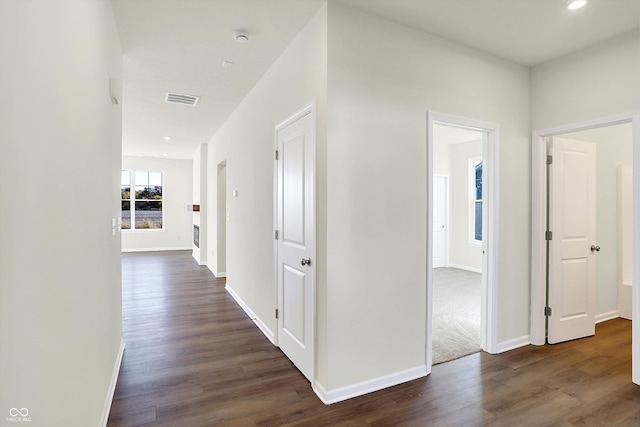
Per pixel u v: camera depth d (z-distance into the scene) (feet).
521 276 10.82
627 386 8.31
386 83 8.21
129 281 20.06
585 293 11.55
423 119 8.80
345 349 7.72
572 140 11.35
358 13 7.84
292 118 9.25
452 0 7.51
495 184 10.16
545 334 11.00
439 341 10.95
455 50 9.35
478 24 8.48
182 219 34.63
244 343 10.93
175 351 10.30
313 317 8.04
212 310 14.48
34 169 3.15
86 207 5.24
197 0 7.55
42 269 3.36
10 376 2.65
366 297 7.97
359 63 7.85
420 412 7.20
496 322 10.18
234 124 16.01
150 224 33.63
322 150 7.63
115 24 8.30
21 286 2.86
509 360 9.71
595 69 9.49
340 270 7.63
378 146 8.11
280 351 10.30
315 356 8.00
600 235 13.09
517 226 10.71
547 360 9.71
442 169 24.66
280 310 10.35
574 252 11.33
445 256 24.90
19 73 2.81
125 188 32.55
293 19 8.26
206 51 9.98
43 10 3.34
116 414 7.09
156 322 12.94
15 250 2.75
